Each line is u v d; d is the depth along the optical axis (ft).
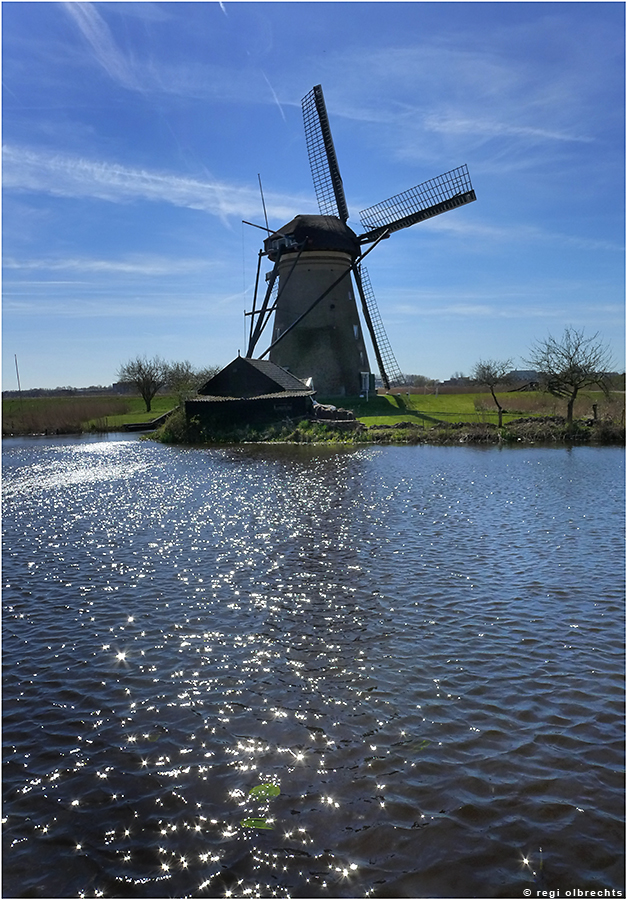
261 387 166.71
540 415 160.15
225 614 36.40
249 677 28.76
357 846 18.61
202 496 77.00
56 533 57.93
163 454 131.34
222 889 17.24
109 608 37.76
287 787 21.13
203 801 20.57
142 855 18.42
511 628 33.60
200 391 176.45
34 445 161.17
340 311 190.19
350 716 25.27
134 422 222.07
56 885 17.42
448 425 147.33
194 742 23.76
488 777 21.39
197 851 18.53
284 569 44.62
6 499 78.79
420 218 173.17
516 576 42.04
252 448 138.62
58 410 218.59
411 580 41.52
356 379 196.34
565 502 67.67
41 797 20.88
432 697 26.58
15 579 43.68
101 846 18.78
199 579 42.86
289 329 180.04
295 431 150.00
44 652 31.76
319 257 184.96
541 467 96.94
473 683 27.73
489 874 17.58
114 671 29.60
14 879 17.61
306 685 27.89
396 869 17.79
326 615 35.86
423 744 23.27
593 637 32.37
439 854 18.26
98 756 22.99
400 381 199.72
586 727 24.17
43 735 24.38
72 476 99.50
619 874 17.51
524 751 22.75
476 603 37.27
